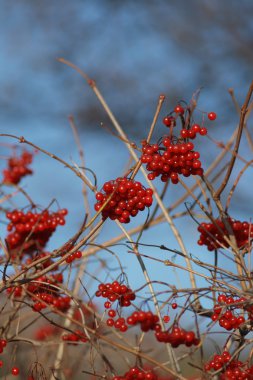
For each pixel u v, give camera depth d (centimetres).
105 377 111
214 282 111
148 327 104
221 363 106
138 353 104
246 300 104
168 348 112
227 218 115
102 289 107
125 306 107
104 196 104
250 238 115
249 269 111
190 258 109
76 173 113
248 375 104
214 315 106
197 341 103
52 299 117
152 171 107
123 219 104
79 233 105
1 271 112
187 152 104
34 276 106
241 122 112
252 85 110
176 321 103
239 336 110
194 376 116
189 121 107
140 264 116
